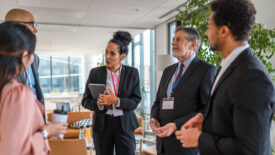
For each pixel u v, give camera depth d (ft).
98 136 7.23
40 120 3.45
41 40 31.37
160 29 21.26
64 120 3.91
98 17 18.49
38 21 19.89
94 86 6.96
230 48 3.63
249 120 2.99
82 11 16.80
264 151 3.03
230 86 3.34
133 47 32.19
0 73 3.13
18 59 3.20
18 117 2.94
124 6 15.65
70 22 20.26
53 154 7.28
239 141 3.09
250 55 3.46
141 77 28.99
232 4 3.47
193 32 6.27
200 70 5.97
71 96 39.04
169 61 15.65
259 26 7.89
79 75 58.80
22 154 2.96
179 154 5.84
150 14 17.63
